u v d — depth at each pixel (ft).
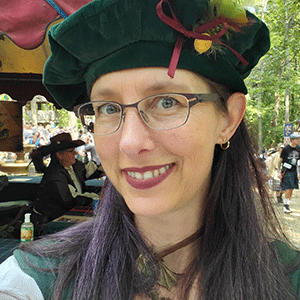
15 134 15.39
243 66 2.68
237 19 2.24
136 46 2.17
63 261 2.51
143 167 2.18
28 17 5.36
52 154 10.14
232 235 2.59
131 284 2.37
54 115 51.08
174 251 2.51
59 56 2.45
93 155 22.47
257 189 3.07
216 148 2.79
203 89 2.32
